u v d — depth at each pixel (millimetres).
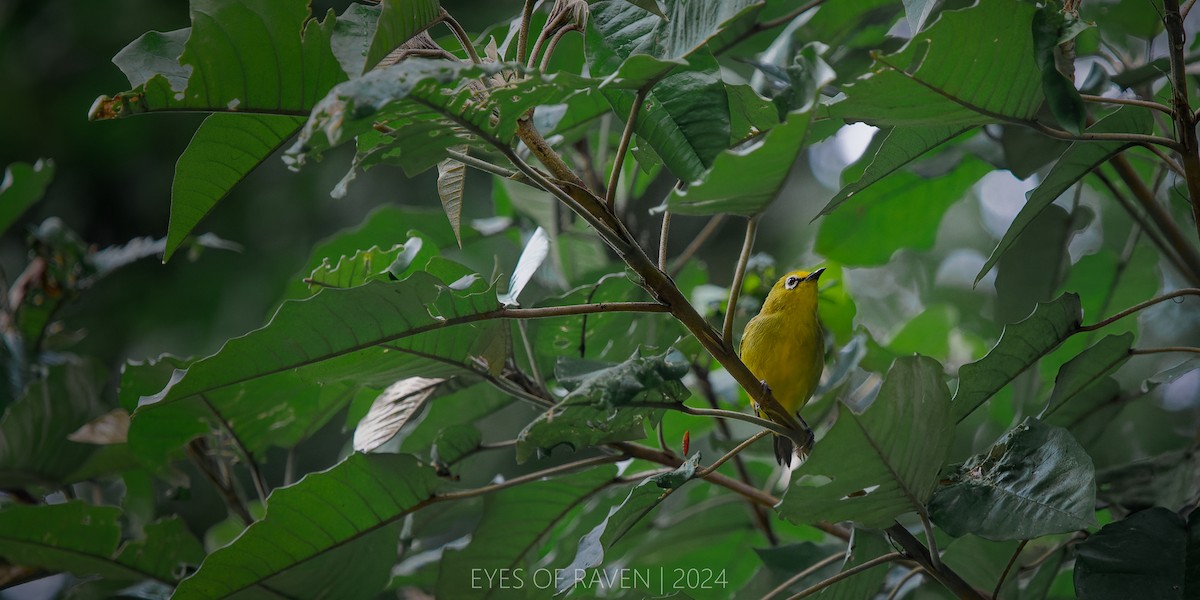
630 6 4574
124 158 14789
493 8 13562
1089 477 4477
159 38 4676
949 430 4430
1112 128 4629
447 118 4098
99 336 13461
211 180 4730
